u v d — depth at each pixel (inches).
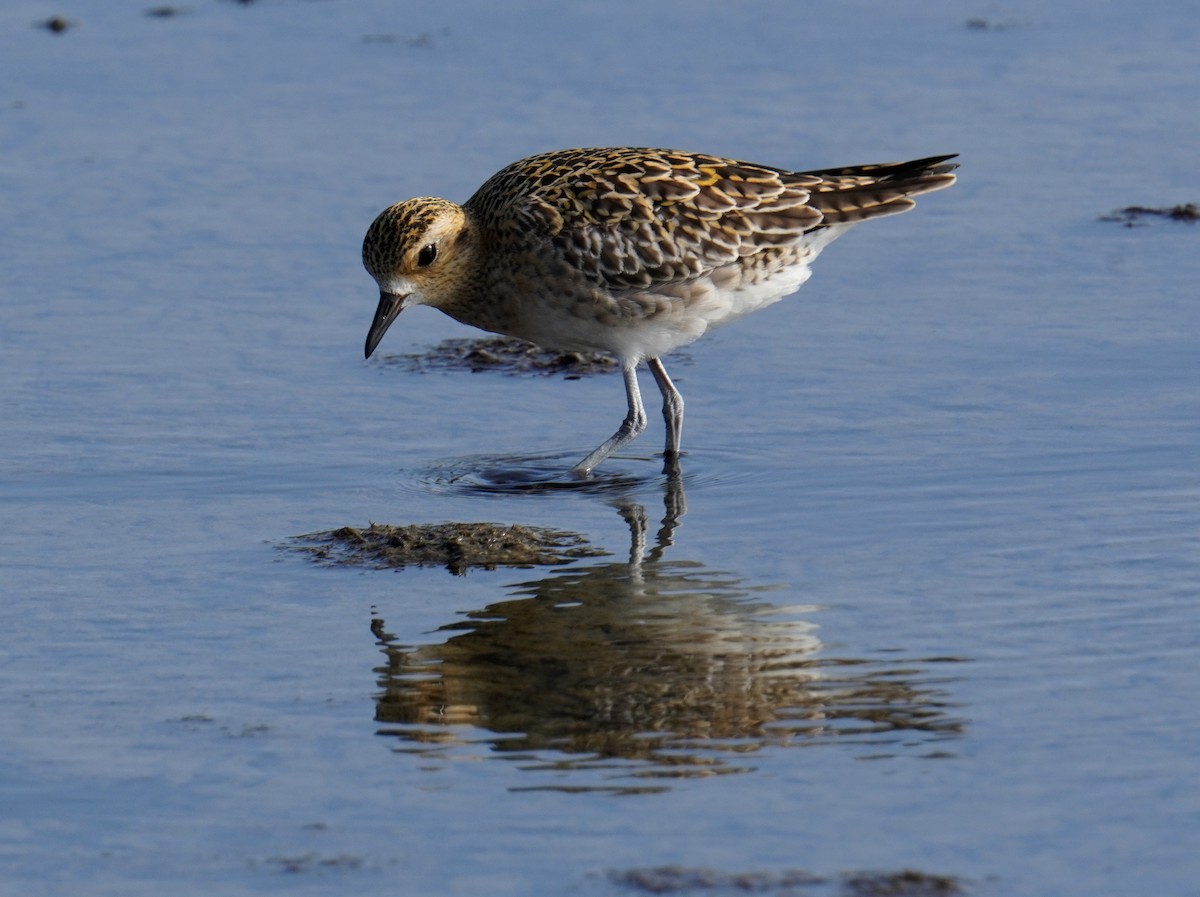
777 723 361.4
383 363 617.6
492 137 810.8
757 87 871.1
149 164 799.1
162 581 445.1
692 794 333.4
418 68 917.2
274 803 334.0
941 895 295.3
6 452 535.2
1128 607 410.9
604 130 811.4
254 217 740.7
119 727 365.7
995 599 420.2
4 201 757.9
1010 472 505.4
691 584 438.6
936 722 358.9
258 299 666.2
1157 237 696.4
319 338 636.1
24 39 981.2
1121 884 298.2
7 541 471.5
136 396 581.0
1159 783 330.6
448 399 588.4
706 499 501.7
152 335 632.4
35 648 405.4
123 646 406.3
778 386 586.6
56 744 358.3
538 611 424.2
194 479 518.9
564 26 979.9
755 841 315.0
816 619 413.4
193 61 941.8
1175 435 525.7
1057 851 308.7
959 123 819.4
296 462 534.0
